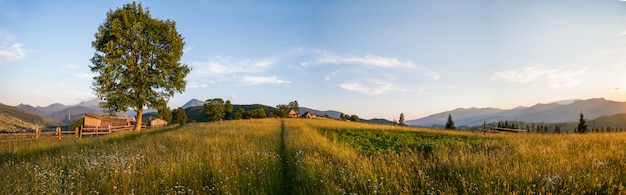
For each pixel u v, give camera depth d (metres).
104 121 50.22
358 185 6.38
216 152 11.83
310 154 11.20
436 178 6.85
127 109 34.12
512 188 5.68
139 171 8.44
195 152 11.51
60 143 17.50
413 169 7.41
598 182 5.63
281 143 16.20
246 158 10.11
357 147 15.35
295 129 26.56
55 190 6.92
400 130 26.41
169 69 36.19
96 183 7.63
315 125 32.94
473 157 9.05
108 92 32.78
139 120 36.22
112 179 7.45
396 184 6.04
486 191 5.36
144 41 34.62
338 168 8.06
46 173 8.66
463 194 5.45
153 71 35.41
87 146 16.47
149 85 35.47
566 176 6.03
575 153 9.85
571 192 5.23
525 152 9.75
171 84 36.44
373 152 13.90
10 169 10.14
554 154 9.28
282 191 6.98
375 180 6.18
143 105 35.50
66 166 10.16
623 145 11.52
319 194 6.05
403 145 16.69
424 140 19.30
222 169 8.46
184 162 9.32
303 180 7.35
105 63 32.56
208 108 111.06
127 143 16.98
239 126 31.03
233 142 15.43
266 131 24.09
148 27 35.28
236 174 7.78
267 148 13.23
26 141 18.83
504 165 7.29
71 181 7.81
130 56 33.22
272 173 8.14
